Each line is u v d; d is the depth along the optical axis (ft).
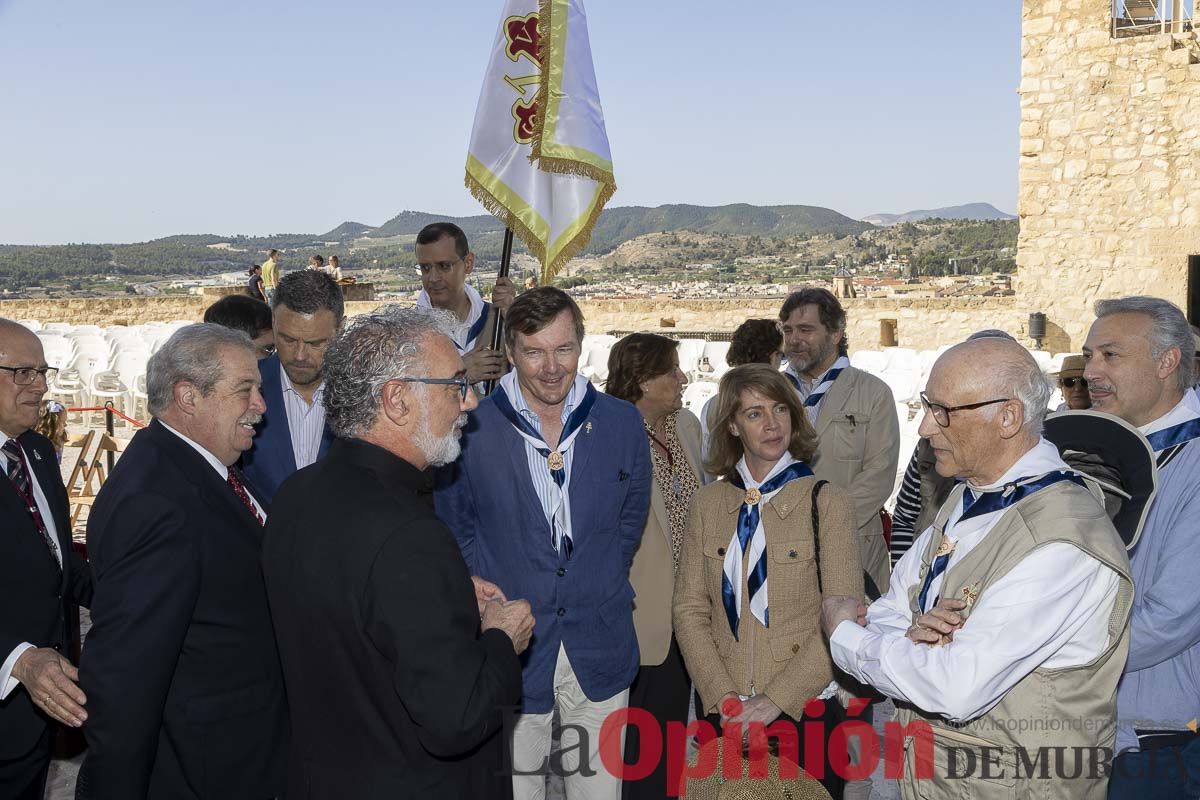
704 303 70.38
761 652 9.30
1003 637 6.34
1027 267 57.36
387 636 5.93
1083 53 54.60
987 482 7.04
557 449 9.53
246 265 536.42
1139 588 7.95
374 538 6.07
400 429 6.64
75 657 9.88
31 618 8.55
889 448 13.30
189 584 7.23
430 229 15.28
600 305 72.38
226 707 7.68
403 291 114.32
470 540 9.83
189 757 7.55
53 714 7.60
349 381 6.55
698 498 10.08
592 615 9.58
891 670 6.77
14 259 342.44
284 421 10.67
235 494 8.00
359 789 6.18
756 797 8.85
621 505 9.80
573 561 9.49
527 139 12.65
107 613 7.02
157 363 8.02
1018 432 6.83
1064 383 10.83
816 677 9.04
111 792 6.87
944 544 7.08
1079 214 55.57
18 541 8.50
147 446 7.75
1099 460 7.99
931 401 6.97
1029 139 56.49
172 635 7.09
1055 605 6.33
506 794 7.38
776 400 9.43
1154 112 53.16
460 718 5.85
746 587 9.45
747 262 545.44
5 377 8.63
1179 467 7.98
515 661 6.57
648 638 11.01
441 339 6.81
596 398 9.93
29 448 9.33
